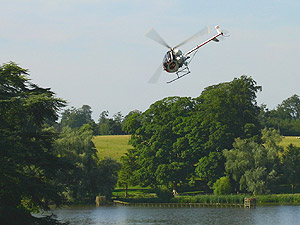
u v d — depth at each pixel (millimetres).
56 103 47000
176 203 124500
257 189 125188
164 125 145750
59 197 47344
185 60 40344
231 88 152375
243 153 129250
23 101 44562
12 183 43781
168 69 40156
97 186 130250
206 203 123000
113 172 133375
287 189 139250
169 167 136750
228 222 87375
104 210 111875
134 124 155000
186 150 139750
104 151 194125
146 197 137625
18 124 50156
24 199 48656
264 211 103312
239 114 150250
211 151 140750
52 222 48156
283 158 140750
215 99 146375
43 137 50094
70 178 123438
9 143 45188
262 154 129500
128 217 97438
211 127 139000
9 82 49031
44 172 48750
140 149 150000
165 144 144250
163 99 154750
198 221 89875
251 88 153500
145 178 142750
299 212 100188
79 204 129750
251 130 141750
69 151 126125
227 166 130000
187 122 143250
